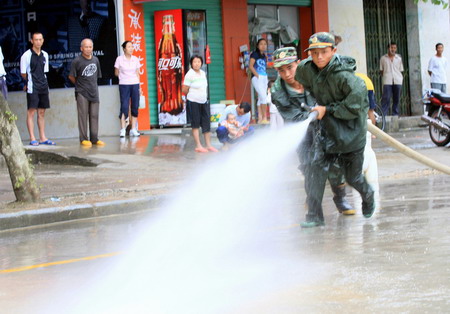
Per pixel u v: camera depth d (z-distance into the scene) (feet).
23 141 81.00
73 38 81.41
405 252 25.08
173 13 82.99
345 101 28.91
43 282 24.13
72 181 52.39
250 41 90.84
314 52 28.86
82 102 69.62
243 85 88.38
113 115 81.10
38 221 40.16
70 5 81.20
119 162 60.59
